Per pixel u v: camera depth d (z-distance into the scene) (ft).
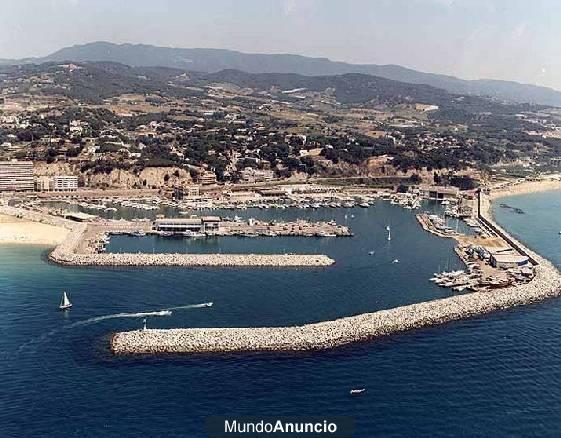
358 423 554.05
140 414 563.48
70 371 641.40
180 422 551.18
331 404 584.81
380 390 611.88
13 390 601.21
